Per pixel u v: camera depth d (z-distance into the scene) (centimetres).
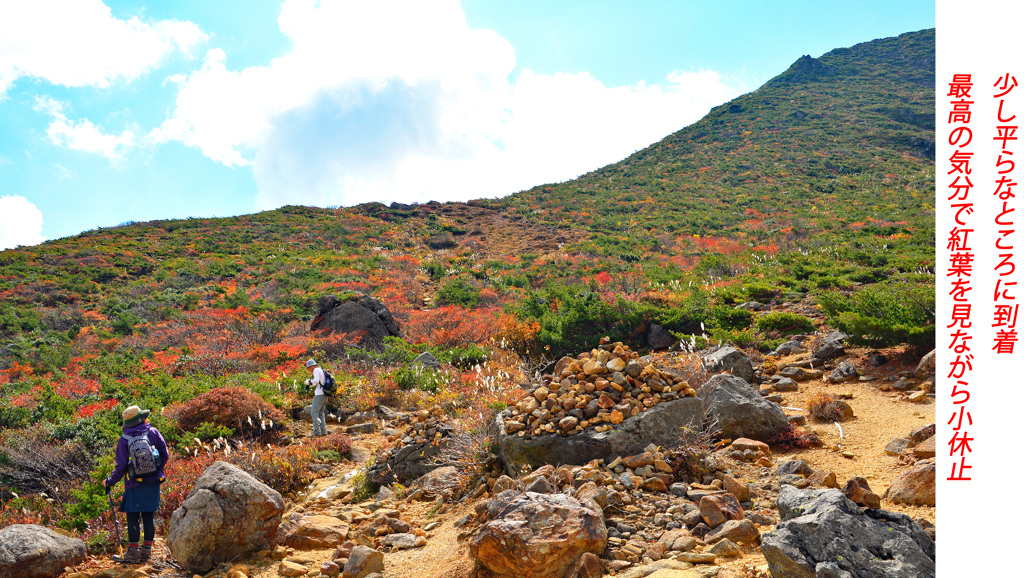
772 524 412
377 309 1981
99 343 2223
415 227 5600
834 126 8738
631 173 8081
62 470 809
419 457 687
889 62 12381
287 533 541
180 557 487
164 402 1085
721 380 661
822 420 673
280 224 5384
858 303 1041
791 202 5509
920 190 5394
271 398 1086
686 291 1541
